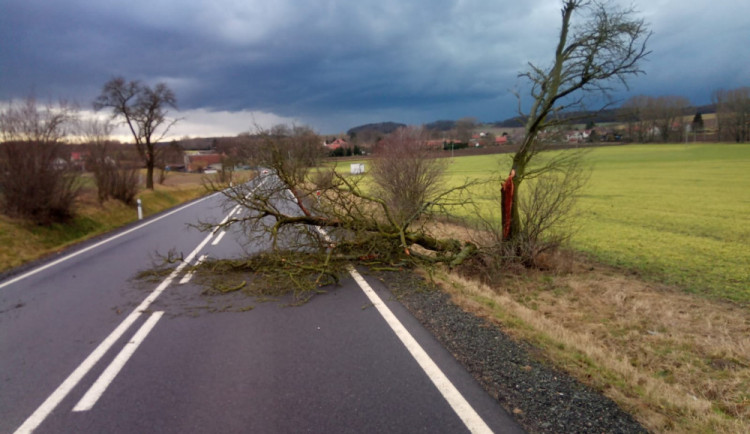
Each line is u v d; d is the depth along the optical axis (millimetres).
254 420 3625
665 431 3355
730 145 96438
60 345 5480
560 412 3627
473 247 10211
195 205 28625
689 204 25047
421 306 6699
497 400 3848
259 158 9570
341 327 5848
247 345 5305
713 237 15508
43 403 4031
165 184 43438
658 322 7266
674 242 14656
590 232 16766
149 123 33375
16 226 14469
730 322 7211
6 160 15211
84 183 19562
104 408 3908
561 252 11250
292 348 5168
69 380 4496
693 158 70188
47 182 15727
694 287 9383
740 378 5184
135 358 5004
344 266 9016
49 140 16219
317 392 4082
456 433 3355
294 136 11453
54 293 8086
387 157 15086
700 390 4961
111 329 6016
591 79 9039
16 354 5227
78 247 13703
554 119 9789
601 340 6535
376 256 9328
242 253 11102
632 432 3348
